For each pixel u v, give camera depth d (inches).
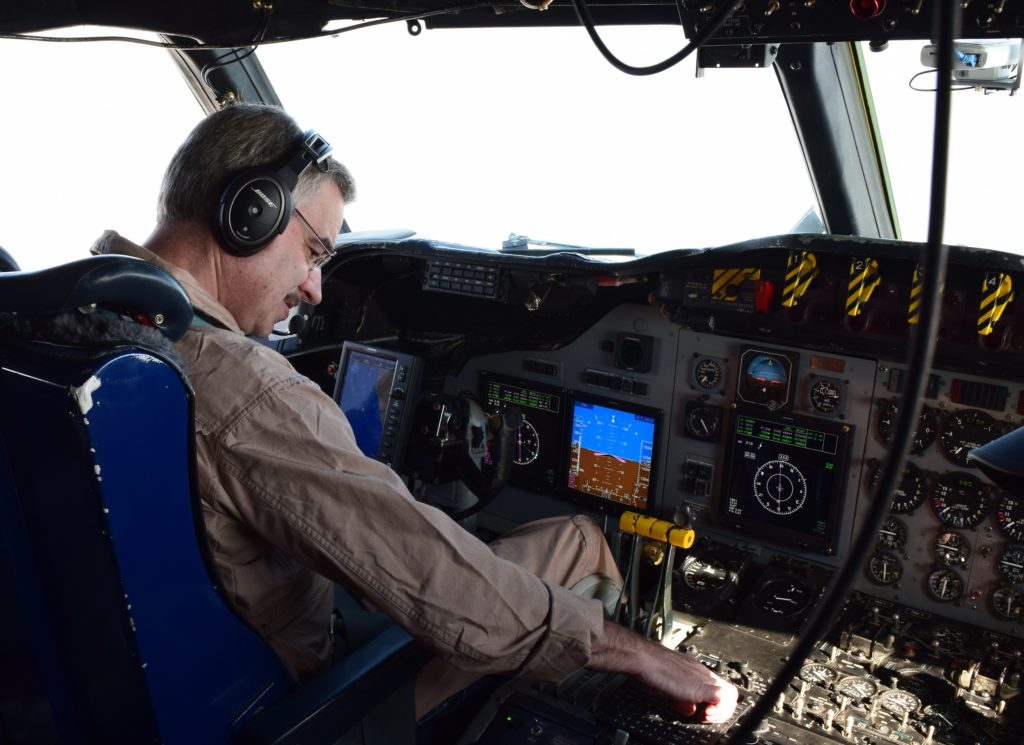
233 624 29.0
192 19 45.4
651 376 60.9
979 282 47.2
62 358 23.4
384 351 61.7
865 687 46.3
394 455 58.9
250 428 30.0
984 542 50.8
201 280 33.1
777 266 53.4
